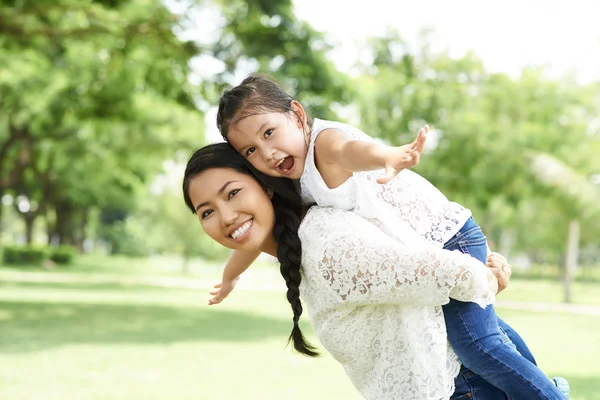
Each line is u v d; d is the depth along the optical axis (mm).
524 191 24875
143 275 38281
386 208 2576
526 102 25438
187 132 29703
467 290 2381
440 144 24500
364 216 2582
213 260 44031
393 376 2537
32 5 14141
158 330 12766
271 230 2660
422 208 2625
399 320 2516
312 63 14312
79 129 28266
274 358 9570
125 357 9289
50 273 35062
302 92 14305
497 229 51719
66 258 43156
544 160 23906
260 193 2617
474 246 2639
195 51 14898
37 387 7062
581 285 47719
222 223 2588
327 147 2482
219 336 12055
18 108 26000
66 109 19766
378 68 25016
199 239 42969
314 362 9266
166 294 23016
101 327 12914
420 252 2393
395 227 2547
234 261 3111
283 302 21422
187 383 7539
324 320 2615
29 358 8984
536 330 14805
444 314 2523
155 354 9672
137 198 47500
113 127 28031
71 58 19047
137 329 12789
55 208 47406
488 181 24203
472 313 2502
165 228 45906
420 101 24047
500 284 2625
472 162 24234
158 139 29562
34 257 41406
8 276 30406
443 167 24734
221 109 2625
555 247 42844
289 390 7277
